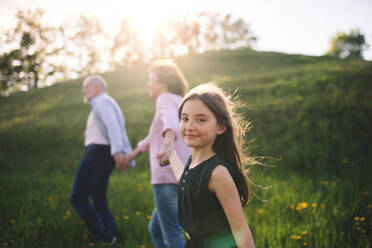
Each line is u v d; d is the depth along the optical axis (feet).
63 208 12.85
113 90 58.59
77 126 36.50
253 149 23.62
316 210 10.82
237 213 3.71
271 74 47.26
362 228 9.48
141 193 15.06
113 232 10.25
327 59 71.36
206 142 4.01
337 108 28.37
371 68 42.42
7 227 10.65
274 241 8.44
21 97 66.54
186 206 4.17
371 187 14.40
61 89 67.97
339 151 21.65
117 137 9.59
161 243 8.02
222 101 4.11
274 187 14.29
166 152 6.66
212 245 3.91
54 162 26.55
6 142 32.86
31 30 117.80
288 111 29.58
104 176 10.27
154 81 7.98
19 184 18.34
